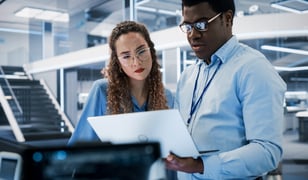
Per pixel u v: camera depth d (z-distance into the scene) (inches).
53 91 377.4
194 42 43.4
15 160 28.5
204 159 35.9
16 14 396.2
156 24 339.0
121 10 380.8
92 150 18.7
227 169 35.6
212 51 44.0
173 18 319.9
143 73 54.3
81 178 18.3
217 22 41.6
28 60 431.5
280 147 37.4
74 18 408.2
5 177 28.4
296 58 312.5
